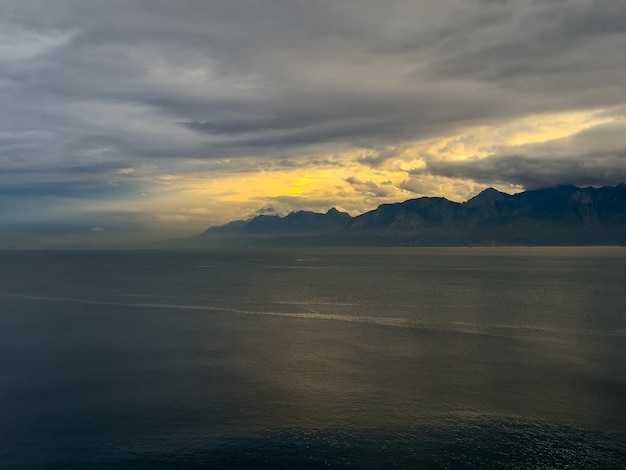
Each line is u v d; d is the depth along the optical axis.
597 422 34.16
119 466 29.09
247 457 30.02
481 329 63.44
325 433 33.00
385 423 34.34
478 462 29.28
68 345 56.19
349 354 51.38
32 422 34.75
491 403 37.53
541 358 49.00
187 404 37.81
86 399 38.91
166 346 55.44
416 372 44.94
